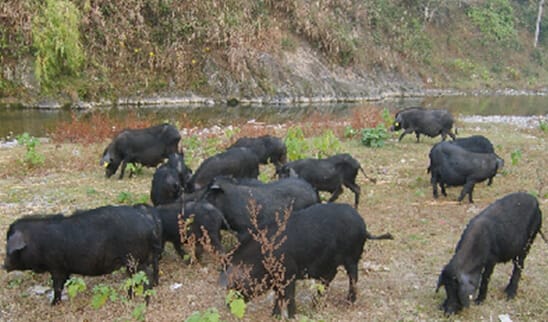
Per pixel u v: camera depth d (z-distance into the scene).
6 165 12.60
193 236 6.96
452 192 11.19
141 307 5.65
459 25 46.69
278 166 11.55
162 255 7.76
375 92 33.53
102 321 6.03
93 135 16.34
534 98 38.09
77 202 10.05
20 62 24.59
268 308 6.37
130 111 24.31
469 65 43.25
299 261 6.03
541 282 7.11
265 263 5.83
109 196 10.46
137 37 28.05
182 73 28.20
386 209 10.01
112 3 28.03
